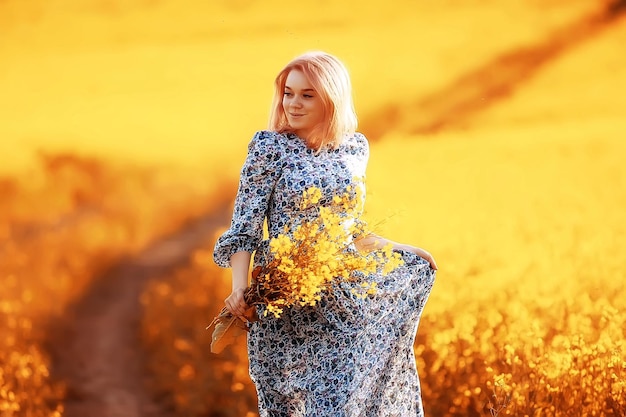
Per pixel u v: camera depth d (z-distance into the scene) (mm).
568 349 6199
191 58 22062
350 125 5367
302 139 5289
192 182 21016
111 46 21125
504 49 24906
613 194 15641
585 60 24266
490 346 7207
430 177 18844
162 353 10523
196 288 12703
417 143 23141
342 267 4988
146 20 21719
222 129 21844
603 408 6027
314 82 5164
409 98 24969
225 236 5188
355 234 5348
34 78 20500
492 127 24359
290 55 23406
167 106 21328
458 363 7309
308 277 4863
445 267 9789
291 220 5199
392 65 25125
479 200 16188
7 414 7777
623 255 10172
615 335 6438
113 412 9016
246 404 8633
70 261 15594
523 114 24312
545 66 24328
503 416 6137
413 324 5465
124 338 11633
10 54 20500
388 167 19797
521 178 18469
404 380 5457
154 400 9367
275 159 5199
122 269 15734
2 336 10633
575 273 9047
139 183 20469
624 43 24109
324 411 5148
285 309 5273
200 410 8781
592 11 24625
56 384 9742
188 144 21297
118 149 20672
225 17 22734
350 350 5184
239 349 9430
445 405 7219
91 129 20594
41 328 12016
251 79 22531
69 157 20297
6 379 8656
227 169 21672
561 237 11523
